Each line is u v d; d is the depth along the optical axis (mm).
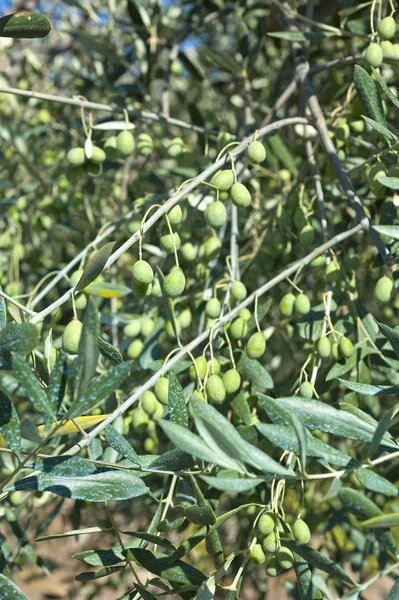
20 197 1354
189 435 728
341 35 1043
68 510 1722
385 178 831
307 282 1229
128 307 1172
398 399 1263
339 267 948
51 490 771
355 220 1076
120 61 1241
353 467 764
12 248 1356
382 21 963
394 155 945
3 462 1099
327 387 958
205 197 1062
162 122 1066
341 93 1215
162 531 838
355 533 1184
